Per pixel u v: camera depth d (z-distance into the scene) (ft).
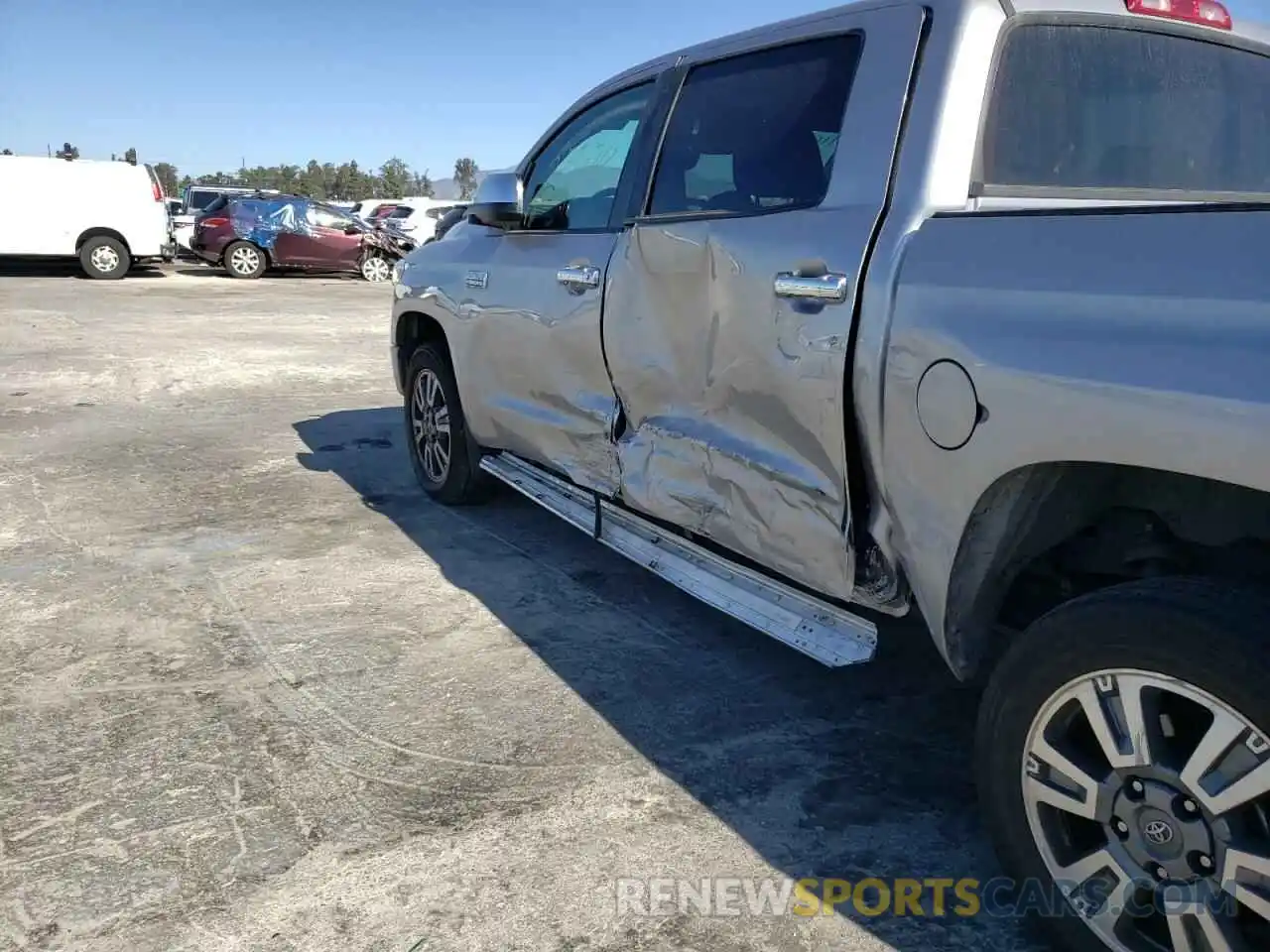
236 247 69.82
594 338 12.35
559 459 13.76
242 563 15.47
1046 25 8.83
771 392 9.43
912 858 8.65
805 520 9.39
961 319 7.50
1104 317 6.62
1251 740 5.96
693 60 11.84
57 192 63.00
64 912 7.89
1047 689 6.92
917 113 8.60
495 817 9.13
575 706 11.15
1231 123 10.13
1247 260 6.02
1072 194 8.95
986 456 7.32
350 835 8.87
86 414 26.11
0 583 14.51
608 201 12.86
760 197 10.19
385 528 17.29
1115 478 7.40
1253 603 6.12
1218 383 5.95
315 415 26.66
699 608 13.92
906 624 13.15
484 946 7.59
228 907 7.97
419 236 89.45
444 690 11.48
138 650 12.44
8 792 9.45
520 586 14.65
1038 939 7.71
